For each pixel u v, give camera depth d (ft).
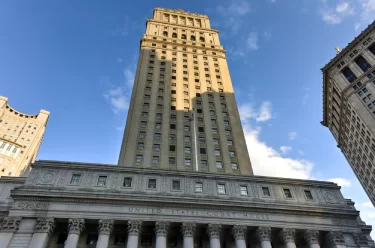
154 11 317.63
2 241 97.40
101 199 111.75
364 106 248.73
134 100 196.44
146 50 245.04
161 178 126.62
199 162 166.09
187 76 229.25
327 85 306.14
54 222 105.91
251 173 167.53
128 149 163.53
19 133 432.66
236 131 191.52
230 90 227.20
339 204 131.75
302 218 121.60
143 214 111.14
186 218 112.98
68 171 122.52
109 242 110.83
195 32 292.20
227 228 117.60
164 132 178.60
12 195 108.58
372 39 254.68
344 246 115.65
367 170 272.31
